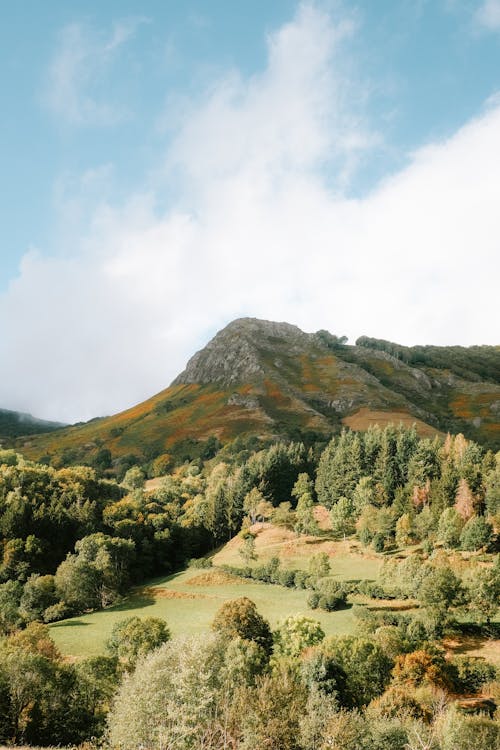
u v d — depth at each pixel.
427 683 39.34
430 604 58.41
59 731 35.84
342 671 39.19
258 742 24.25
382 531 101.69
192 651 27.98
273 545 109.00
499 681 41.44
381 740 27.33
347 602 72.31
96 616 77.25
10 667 37.03
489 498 101.00
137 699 25.94
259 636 51.09
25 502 112.44
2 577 92.38
